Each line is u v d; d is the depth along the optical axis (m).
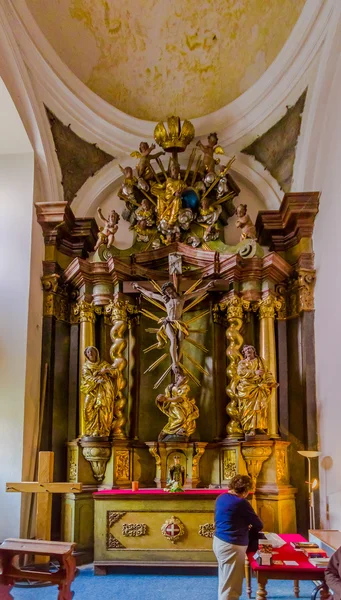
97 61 10.45
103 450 9.06
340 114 8.61
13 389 8.90
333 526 8.39
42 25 9.36
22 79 9.14
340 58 8.70
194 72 10.89
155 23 10.42
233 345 9.55
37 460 9.16
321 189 9.53
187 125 10.45
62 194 10.41
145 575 7.82
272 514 8.66
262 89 10.18
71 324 10.17
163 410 9.36
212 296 10.00
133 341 9.96
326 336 8.96
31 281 9.38
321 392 9.12
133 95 10.94
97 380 9.17
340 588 4.62
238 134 10.70
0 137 9.70
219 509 5.70
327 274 9.00
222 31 10.38
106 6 9.98
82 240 10.43
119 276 9.75
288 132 10.09
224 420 9.63
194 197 10.47
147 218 10.42
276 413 9.38
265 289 9.73
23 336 9.09
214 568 7.81
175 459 9.03
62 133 10.21
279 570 5.46
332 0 8.40
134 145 10.95
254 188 10.84
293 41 9.42
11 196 9.70
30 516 8.80
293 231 10.09
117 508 8.07
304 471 9.30
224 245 10.10
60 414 9.74
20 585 7.57
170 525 7.92
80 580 7.59
